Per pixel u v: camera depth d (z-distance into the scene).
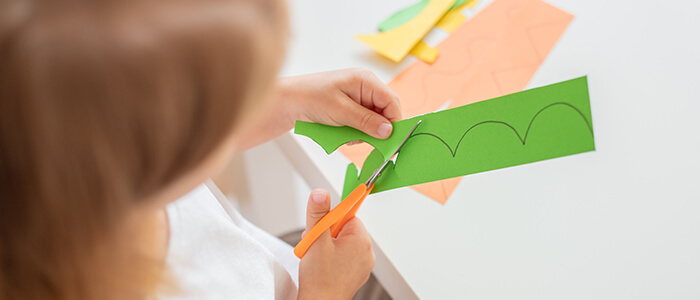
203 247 0.50
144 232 0.31
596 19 0.72
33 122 0.20
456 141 0.50
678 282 0.51
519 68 0.69
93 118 0.20
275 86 0.26
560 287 0.53
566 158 0.60
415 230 0.59
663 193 0.56
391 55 0.74
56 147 0.21
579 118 0.45
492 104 0.49
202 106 0.22
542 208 0.57
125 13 0.20
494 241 0.56
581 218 0.56
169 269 0.39
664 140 0.59
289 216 1.32
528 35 0.72
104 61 0.19
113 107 0.20
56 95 0.20
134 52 0.20
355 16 0.81
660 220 0.54
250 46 0.22
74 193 0.22
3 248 0.24
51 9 0.19
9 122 0.20
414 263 0.57
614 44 0.69
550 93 0.46
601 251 0.54
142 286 0.30
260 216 1.29
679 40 0.68
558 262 0.54
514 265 0.55
